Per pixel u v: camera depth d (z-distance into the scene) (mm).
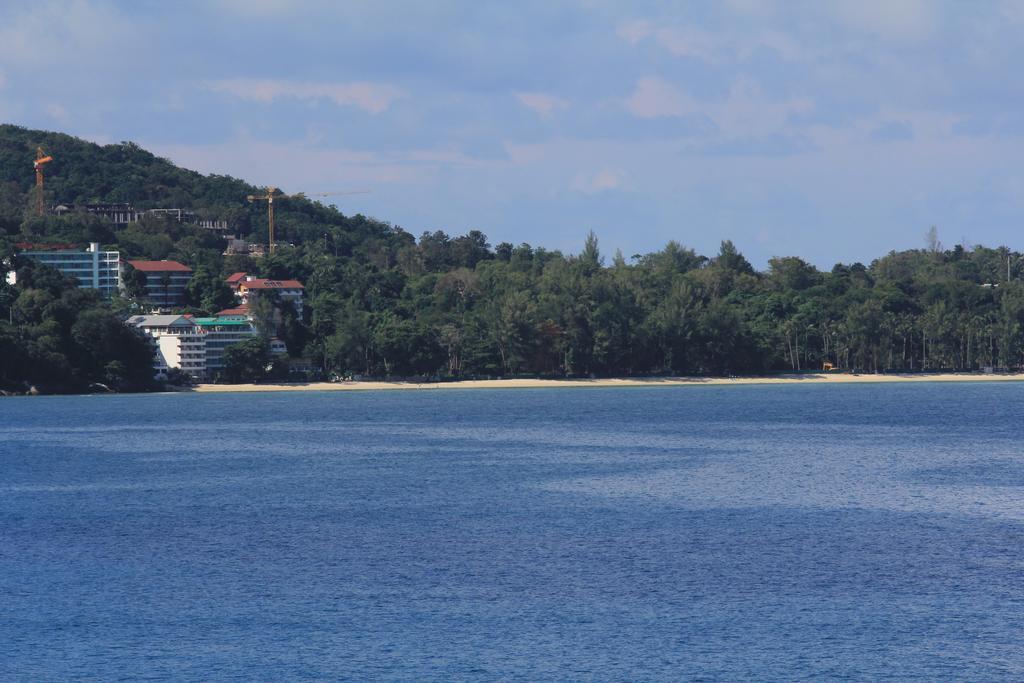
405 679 163125
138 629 184625
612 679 162500
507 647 175000
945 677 162750
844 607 192875
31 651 174875
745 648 173750
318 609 194375
